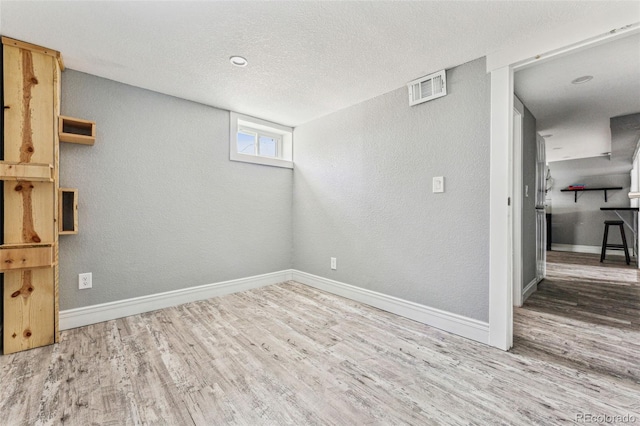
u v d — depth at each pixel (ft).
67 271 6.93
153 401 4.38
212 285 9.48
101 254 7.39
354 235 9.32
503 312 6.06
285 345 6.20
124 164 7.72
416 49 6.13
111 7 4.84
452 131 6.90
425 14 5.02
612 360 5.66
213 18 5.14
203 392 4.60
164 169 8.42
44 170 5.66
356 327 7.18
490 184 6.23
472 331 6.56
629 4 4.70
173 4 4.77
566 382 4.93
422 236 7.52
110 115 7.50
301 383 4.86
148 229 8.15
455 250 6.88
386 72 7.16
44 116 6.08
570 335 6.82
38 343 5.99
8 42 5.74
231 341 6.37
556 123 11.44
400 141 8.01
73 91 6.97
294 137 11.62
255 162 10.51
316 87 8.01
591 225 19.89
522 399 4.48
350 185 9.44
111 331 6.82
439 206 7.16
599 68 7.04
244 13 5.01
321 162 10.44
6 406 4.22
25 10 4.90
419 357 5.75
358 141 9.17
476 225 6.52
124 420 3.99
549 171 21.17
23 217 5.89
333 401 4.42
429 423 3.97
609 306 8.92
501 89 6.06
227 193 9.82
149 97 8.13
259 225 10.73
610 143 13.98
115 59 6.54
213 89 8.13
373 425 3.93
